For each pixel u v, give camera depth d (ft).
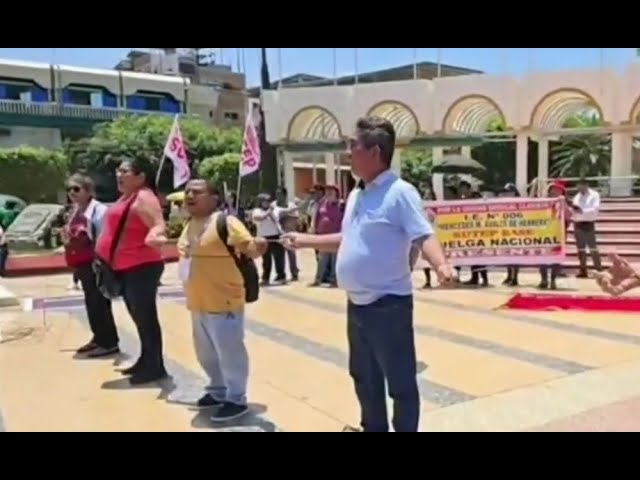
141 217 18.13
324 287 37.27
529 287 35.29
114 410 16.24
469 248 35.83
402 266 11.72
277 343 23.26
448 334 23.99
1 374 19.76
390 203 11.48
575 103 72.95
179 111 196.54
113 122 149.38
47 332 26.17
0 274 46.03
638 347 21.61
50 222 68.33
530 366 19.53
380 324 11.78
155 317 18.74
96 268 19.35
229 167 115.03
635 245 45.57
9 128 164.55
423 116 71.97
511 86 68.90
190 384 18.42
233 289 15.17
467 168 75.56
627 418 14.82
